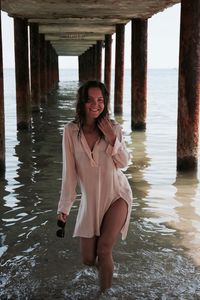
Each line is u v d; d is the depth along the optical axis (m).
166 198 5.79
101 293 3.42
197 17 6.89
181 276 3.75
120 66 15.41
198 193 6.02
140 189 6.18
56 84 37.28
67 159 3.36
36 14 11.53
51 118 14.13
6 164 7.59
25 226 4.80
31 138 10.28
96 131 3.30
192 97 7.00
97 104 3.23
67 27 16.67
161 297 3.43
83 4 9.70
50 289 3.55
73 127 3.32
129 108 18.30
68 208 3.41
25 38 11.83
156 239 4.50
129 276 3.74
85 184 3.29
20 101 11.52
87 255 3.38
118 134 3.32
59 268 3.88
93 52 28.14
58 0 9.11
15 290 3.53
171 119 14.18
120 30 15.20
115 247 4.30
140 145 9.48
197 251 4.23
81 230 3.34
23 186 6.25
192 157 7.12
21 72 11.58
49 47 25.30
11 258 4.07
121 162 3.29
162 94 28.50
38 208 5.35
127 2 9.29
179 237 4.55
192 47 6.92
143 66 11.52
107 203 3.29
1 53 7.11
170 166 7.55
